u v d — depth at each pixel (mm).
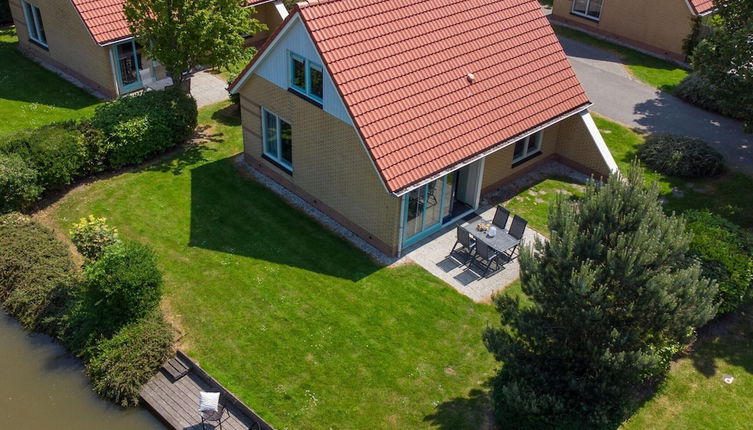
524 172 26812
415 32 22281
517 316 16141
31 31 33312
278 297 20328
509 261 22297
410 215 21938
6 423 17406
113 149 25188
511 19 24969
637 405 17203
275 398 17422
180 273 21078
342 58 20469
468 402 17422
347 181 22172
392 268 21656
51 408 17859
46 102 30016
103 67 29875
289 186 24984
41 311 20000
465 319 19891
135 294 18625
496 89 23500
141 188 24906
